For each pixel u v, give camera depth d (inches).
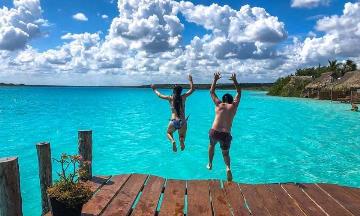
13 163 192.2
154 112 1456.7
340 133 842.8
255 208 254.4
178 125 331.9
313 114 1326.3
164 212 244.8
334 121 1091.3
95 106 1852.9
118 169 504.7
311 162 546.6
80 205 218.5
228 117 311.1
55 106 1835.6
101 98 3065.9
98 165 527.8
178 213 243.8
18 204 195.2
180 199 269.1
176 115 335.3
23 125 972.6
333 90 2320.4
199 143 697.6
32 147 652.7
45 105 1924.2
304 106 1758.1
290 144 695.1
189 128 925.2
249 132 861.2
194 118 1199.6
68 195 211.8
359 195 282.5
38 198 383.6
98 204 251.4
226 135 307.1
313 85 2723.9
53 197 214.4
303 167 516.1
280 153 610.5
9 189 190.5
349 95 2217.0
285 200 269.9
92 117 1218.6
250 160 558.3
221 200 268.7
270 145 685.9
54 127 932.0
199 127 946.7
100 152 617.6
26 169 498.0
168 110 1576.0
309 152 619.2
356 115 1280.8
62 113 1380.4
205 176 468.1
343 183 444.1
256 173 484.4
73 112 1434.5
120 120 1127.0
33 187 419.5
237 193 283.3
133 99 2864.2
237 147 665.0
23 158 564.4
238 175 474.3
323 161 554.3
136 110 1568.7
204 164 529.7
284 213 246.5
